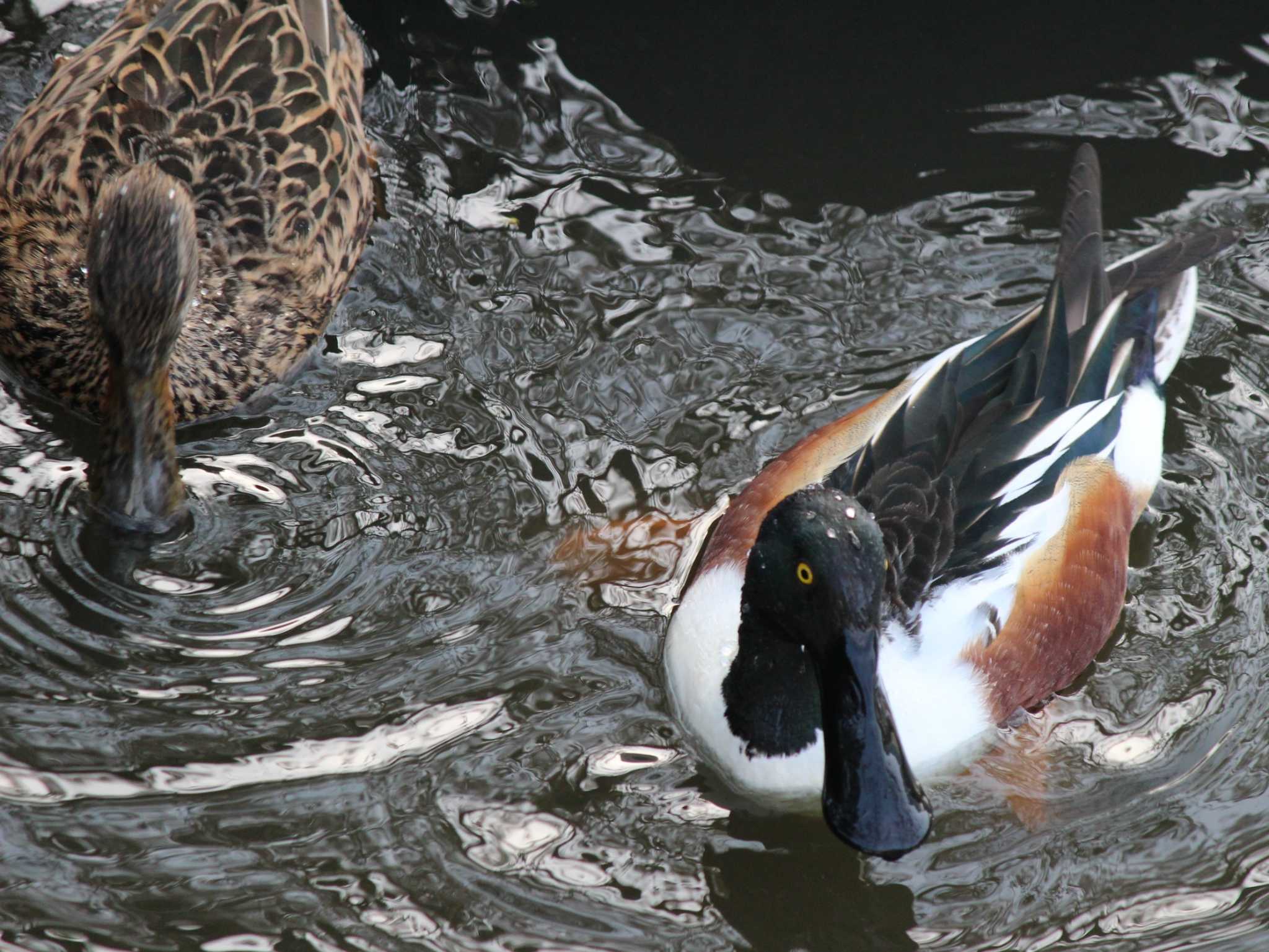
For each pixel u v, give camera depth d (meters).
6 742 9.92
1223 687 10.79
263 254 12.72
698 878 9.56
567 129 14.26
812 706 9.84
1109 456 11.55
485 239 13.48
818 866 9.71
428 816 9.73
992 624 10.37
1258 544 11.69
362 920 9.12
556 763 10.12
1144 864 9.66
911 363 12.81
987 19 15.05
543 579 11.30
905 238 13.59
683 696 10.40
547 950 9.06
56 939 8.91
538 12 14.99
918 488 10.59
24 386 12.41
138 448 11.12
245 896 9.20
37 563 11.03
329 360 12.77
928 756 10.14
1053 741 10.53
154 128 12.88
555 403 12.44
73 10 14.86
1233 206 13.77
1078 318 11.83
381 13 14.92
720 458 12.18
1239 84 14.79
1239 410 12.58
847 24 15.02
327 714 10.26
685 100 14.55
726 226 13.63
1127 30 15.03
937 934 9.30
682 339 12.88
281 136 13.12
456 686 10.52
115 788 9.73
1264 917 9.32
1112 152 14.16
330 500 11.70
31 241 12.55
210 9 13.60
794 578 9.30
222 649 10.62
